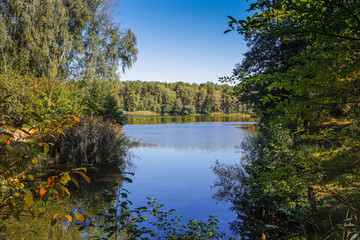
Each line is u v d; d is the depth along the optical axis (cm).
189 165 1123
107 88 2172
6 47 1834
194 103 10794
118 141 1222
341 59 227
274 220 561
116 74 2469
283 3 184
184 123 4506
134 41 2541
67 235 395
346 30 192
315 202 493
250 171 679
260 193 597
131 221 500
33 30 1817
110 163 1120
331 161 266
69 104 1470
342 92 220
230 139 2125
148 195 712
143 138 2175
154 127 3441
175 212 593
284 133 580
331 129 273
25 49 1809
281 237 473
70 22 2134
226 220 557
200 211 605
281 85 248
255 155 746
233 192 740
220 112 10588
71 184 795
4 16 1833
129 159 1242
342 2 167
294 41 1234
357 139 244
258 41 1568
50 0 1856
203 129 3178
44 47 1831
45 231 384
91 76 2233
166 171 1010
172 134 2514
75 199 634
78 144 1085
